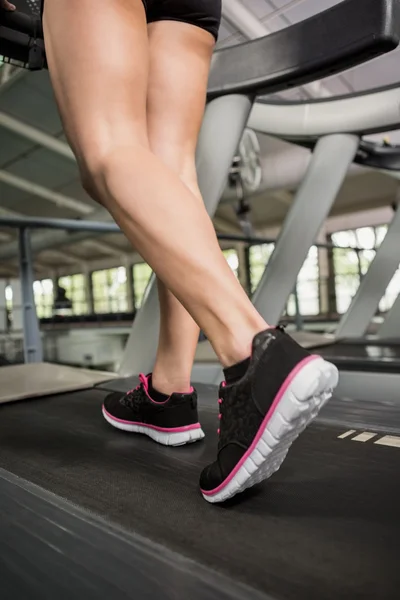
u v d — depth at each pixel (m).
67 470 0.74
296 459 0.77
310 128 2.70
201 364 2.54
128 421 0.94
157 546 0.49
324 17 1.28
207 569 0.45
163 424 0.85
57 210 12.85
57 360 9.09
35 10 1.24
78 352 9.48
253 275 12.04
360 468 0.72
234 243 12.26
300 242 2.57
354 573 0.44
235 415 0.54
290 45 1.39
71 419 1.11
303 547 0.49
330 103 2.66
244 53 1.54
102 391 1.49
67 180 10.80
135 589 0.43
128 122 0.59
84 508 0.59
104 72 0.58
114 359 10.05
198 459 0.78
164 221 0.53
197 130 0.82
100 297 15.65
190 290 0.54
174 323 0.82
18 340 8.94
